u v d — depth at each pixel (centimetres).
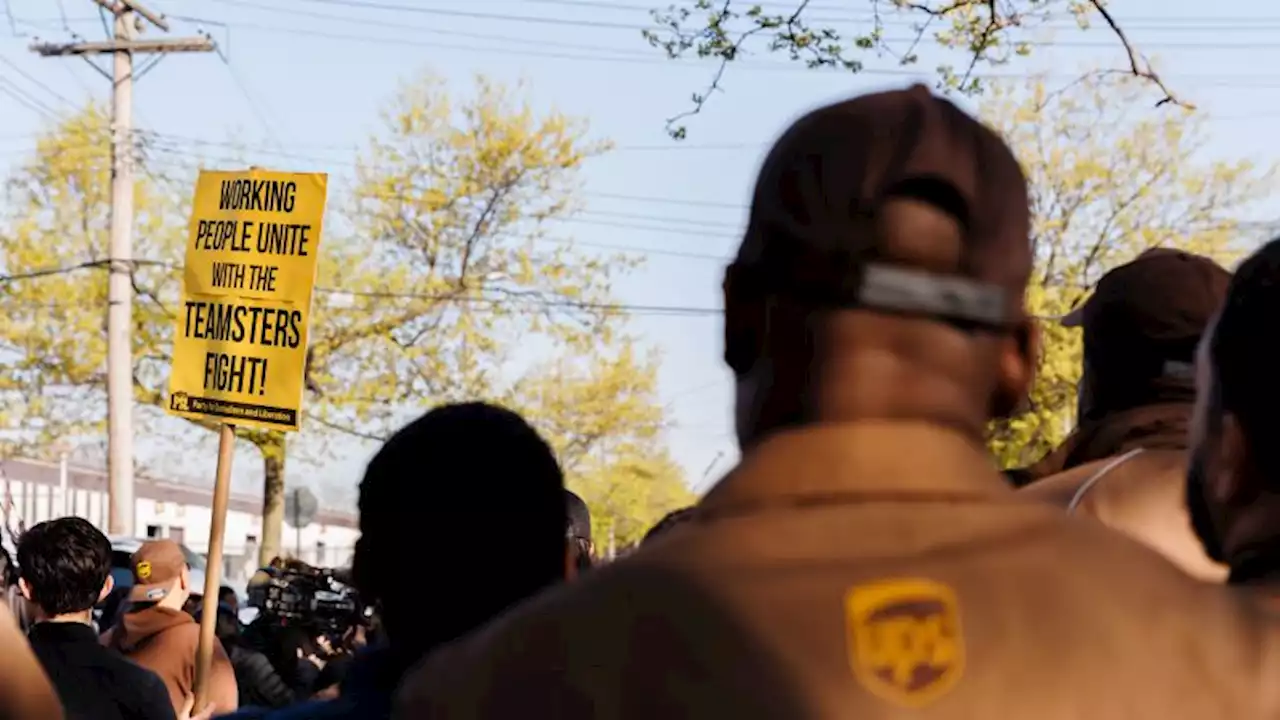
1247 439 140
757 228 125
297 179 654
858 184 119
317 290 2641
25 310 2698
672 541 119
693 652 111
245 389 650
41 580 422
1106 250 2327
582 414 3250
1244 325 140
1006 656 109
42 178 2703
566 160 2652
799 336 121
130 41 1923
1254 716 111
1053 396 1859
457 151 2662
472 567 215
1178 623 113
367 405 2594
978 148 122
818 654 109
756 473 119
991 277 120
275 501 2684
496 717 115
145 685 432
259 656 627
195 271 671
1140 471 216
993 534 115
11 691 289
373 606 227
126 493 1906
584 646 114
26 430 2725
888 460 117
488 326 2661
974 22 780
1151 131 2292
